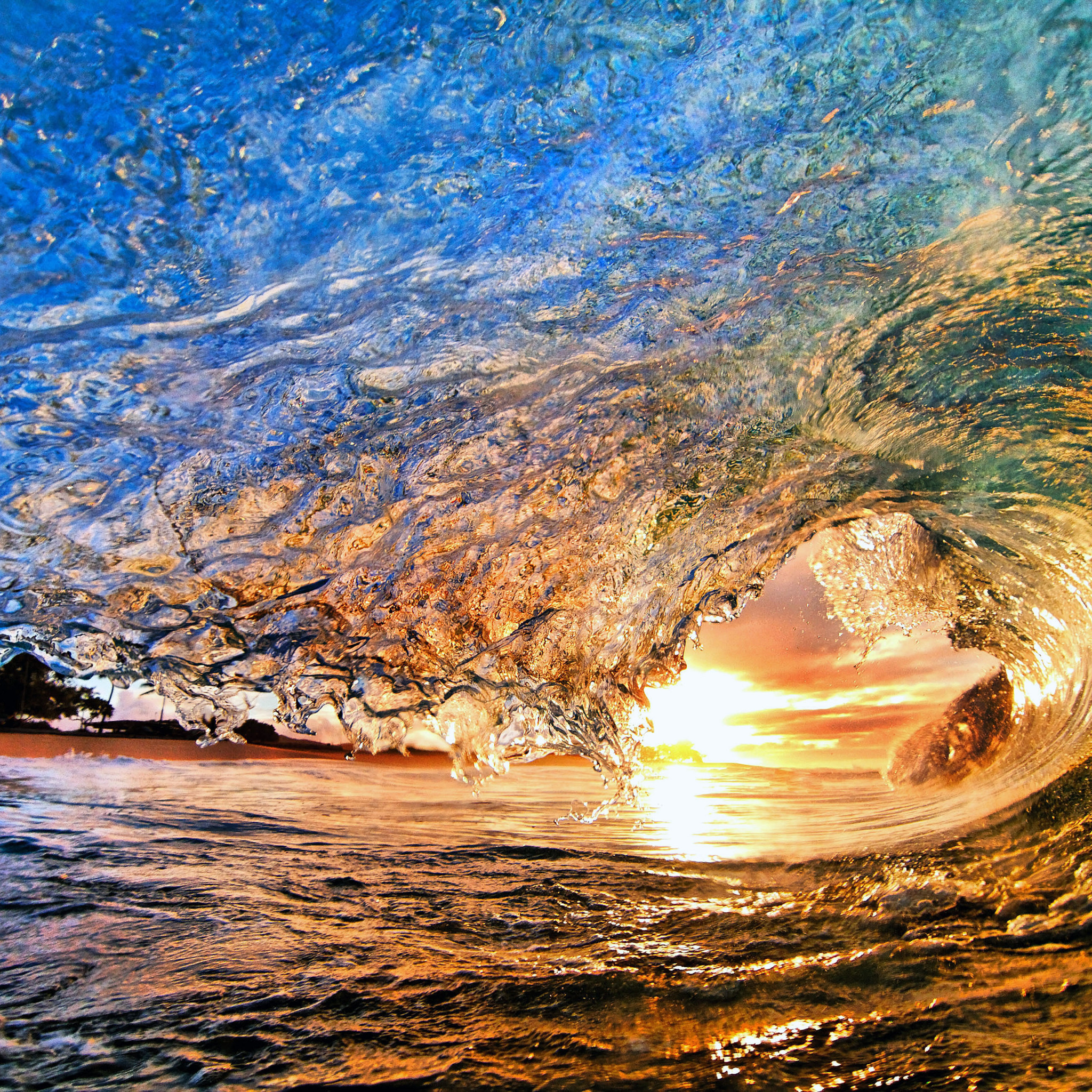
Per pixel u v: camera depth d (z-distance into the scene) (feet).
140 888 8.52
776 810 14.56
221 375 6.97
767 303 7.34
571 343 7.48
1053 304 6.95
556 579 8.86
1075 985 5.30
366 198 6.63
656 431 8.13
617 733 9.41
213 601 8.14
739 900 8.08
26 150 5.90
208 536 7.86
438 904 8.09
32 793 15.81
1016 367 7.65
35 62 5.71
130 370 6.81
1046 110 5.77
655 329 7.43
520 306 7.24
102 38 5.74
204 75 5.98
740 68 6.18
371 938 6.99
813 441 8.33
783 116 6.30
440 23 6.12
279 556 8.10
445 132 6.46
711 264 7.06
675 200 6.72
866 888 7.88
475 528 8.39
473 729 8.93
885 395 8.00
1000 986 5.41
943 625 12.74
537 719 9.12
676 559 9.17
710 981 5.81
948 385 7.94
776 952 6.39
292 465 7.66
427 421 7.65
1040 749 10.88
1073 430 8.40
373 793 18.92
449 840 11.89
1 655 7.97
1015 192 6.21
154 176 6.18
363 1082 4.45
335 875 9.34
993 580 11.12
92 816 13.05
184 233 6.40
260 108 6.15
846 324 7.47
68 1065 4.69
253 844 11.20
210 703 8.48
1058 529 9.41
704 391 7.93
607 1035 4.99
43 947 6.67
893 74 5.94
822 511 9.45
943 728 14.70
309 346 7.03
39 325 6.44
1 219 6.07
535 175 6.68
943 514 9.85
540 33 6.19
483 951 6.64
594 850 10.98
